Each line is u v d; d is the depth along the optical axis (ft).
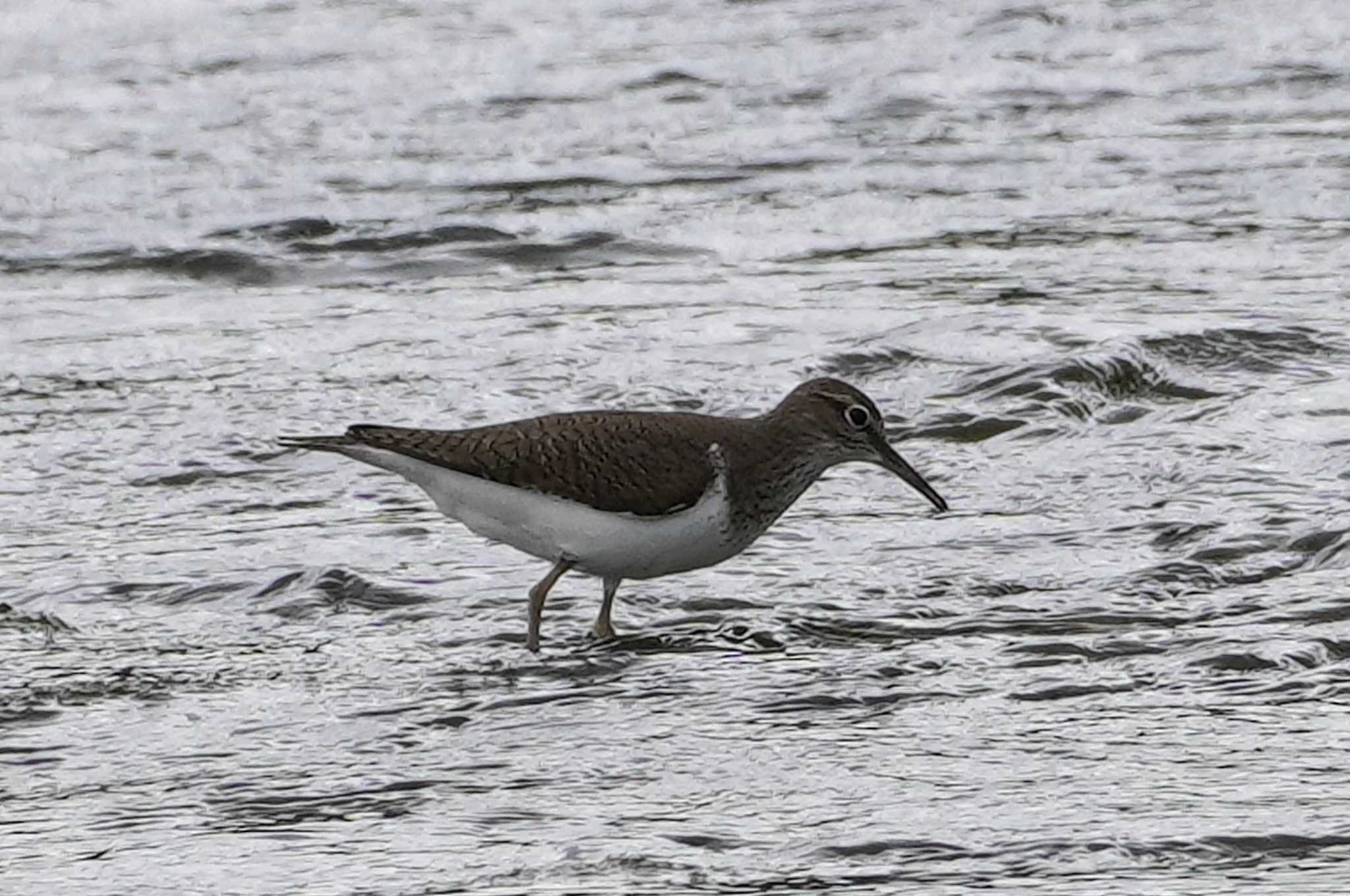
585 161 83.61
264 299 67.26
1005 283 66.49
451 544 44.68
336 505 47.57
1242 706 34.19
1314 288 64.90
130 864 28.94
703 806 30.66
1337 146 84.43
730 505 38.88
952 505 46.37
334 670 37.40
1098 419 52.39
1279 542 42.80
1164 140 86.22
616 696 35.68
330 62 97.96
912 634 38.68
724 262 70.74
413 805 30.96
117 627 39.88
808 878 27.89
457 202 78.02
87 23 101.81
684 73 96.37
